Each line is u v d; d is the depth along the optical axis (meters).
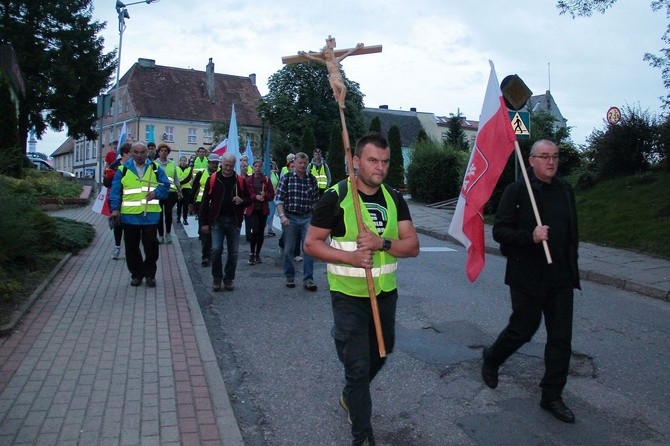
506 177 18.19
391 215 3.92
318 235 3.81
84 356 5.65
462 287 9.27
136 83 60.25
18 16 39.94
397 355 6.05
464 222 5.19
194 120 60.25
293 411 4.78
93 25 42.50
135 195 8.45
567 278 4.59
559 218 4.61
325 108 49.94
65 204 18.66
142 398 4.73
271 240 14.21
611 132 16.91
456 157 24.11
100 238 12.89
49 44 41.19
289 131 50.09
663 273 10.12
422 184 24.36
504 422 4.57
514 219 4.71
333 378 5.48
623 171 16.81
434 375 5.54
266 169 14.49
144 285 8.73
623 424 4.57
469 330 6.92
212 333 6.79
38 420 4.29
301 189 9.09
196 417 4.43
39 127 41.31
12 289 7.36
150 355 5.74
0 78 19.89
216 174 8.77
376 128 30.81
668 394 5.17
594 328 7.18
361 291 3.84
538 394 5.10
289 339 6.61
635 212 13.80
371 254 3.66
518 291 4.68
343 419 4.63
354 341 3.79
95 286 8.56
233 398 5.02
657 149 16.41
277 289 9.06
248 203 8.86
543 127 28.12
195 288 9.05
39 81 39.91
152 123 58.75
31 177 20.98
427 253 12.75
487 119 5.23
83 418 4.34
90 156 72.94
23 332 6.32
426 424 4.54
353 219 3.85
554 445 4.22
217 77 64.94
